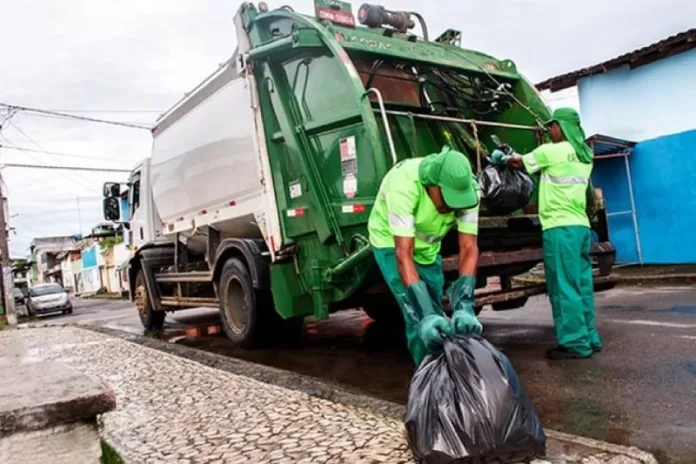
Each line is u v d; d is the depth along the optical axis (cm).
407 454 278
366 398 396
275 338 702
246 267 675
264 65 597
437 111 636
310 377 500
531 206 603
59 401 205
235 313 710
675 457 281
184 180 798
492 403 244
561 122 481
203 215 774
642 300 786
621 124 1219
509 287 600
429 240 342
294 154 564
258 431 334
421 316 305
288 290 589
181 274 849
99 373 554
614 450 267
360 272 505
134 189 1060
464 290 311
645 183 1189
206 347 754
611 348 506
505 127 623
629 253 1225
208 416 374
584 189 483
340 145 522
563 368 457
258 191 632
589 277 498
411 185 319
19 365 291
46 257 6462
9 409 198
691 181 1117
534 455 253
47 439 205
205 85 718
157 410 399
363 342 686
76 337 884
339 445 298
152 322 988
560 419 347
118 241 3738
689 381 393
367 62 601
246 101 625
